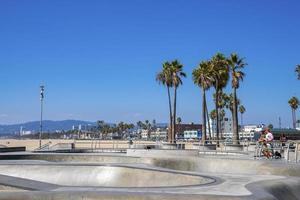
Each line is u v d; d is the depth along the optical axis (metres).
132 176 17.03
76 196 9.90
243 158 22.42
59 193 9.97
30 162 20.47
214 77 50.50
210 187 11.52
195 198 9.61
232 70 49.56
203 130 49.75
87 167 18.16
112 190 10.73
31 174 18.33
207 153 32.69
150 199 9.66
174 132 53.84
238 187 11.55
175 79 54.38
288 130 54.78
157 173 16.17
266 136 23.50
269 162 19.48
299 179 13.93
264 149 23.12
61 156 25.84
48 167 18.47
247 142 41.44
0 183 12.62
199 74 50.59
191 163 22.12
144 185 16.33
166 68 54.88
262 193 10.42
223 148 41.22
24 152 30.83
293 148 26.69
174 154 30.25
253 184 12.09
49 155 26.00
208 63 50.94
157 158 22.77
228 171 20.59
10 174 18.48
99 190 10.70
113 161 24.36
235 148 38.53
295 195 12.75
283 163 19.22
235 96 48.78
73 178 17.89
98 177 17.69
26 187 11.91
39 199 9.84
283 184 12.84
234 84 49.00
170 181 15.70
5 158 25.11
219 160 21.20
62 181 17.88
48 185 12.19
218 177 14.01
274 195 11.59
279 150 25.03
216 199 9.59
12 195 9.81
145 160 23.06
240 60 49.50
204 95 50.47
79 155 25.55
